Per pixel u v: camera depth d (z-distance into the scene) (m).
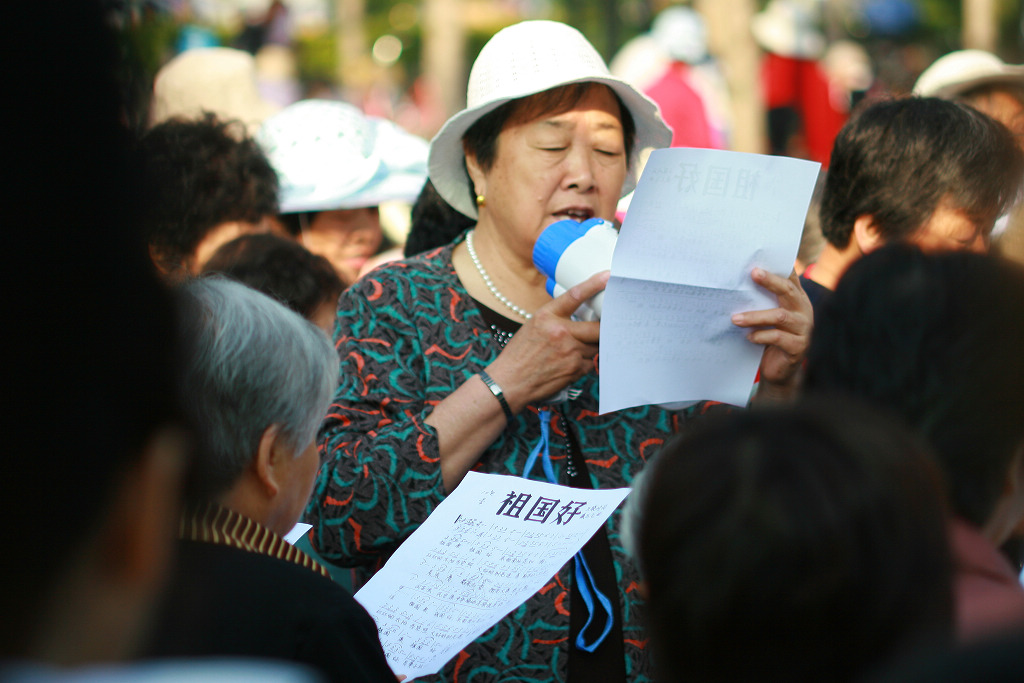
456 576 3.41
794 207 3.50
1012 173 4.35
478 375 3.71
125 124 1.34
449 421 3.66
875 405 2.31
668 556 1.88
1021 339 2.28
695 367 3.71
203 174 5.31
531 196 3.91
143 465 1.36
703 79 16.06
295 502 3.11
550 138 3.90
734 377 3.79
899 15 31.98
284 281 4.67
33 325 1.22
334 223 6.96
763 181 3.43
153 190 1.45
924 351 2.29
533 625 3.64
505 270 4.09
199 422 2.67
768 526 1.78
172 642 2.35
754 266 3.58
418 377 3.96
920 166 4.30
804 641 1.79
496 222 4.07
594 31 39.53
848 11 31.31
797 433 1.90
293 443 2.99
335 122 6.97
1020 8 35.28
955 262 2.39
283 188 6.73
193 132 5.47
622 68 17.20
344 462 3.71
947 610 1.87
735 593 1.79
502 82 3.91
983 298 2.32
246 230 5.46
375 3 50.88
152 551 1.38
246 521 2.80
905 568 1.79
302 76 43.16
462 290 4.08
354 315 4.06
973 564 2.19
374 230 7.18
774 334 3.66
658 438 4.02
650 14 36.19
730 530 1.80
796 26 19.20
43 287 1.22
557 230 3.77
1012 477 2.34
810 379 2.47
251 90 8.42
